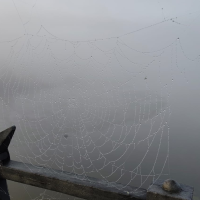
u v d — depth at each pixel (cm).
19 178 233
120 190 185
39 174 218
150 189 163
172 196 153
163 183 164
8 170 237
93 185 195
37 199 397
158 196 158
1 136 237
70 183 203
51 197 405
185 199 150
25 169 230
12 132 239
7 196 263
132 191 183
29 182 229
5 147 243
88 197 198
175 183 160
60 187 210
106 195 188
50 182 214
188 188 164
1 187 254
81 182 201
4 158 248
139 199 173
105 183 198
